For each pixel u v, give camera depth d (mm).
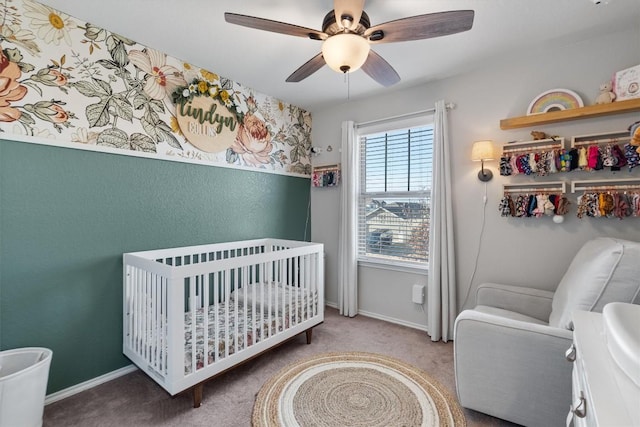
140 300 1999
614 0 1742
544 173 2277
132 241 2236
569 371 1408
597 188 2121
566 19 1929
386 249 3277
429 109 2867
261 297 2232
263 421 1699
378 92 3145
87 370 2029
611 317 910
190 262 2539
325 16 1798
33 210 1803
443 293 2709
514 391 1546
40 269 1837
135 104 2227
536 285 2389
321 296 2789
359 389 1989
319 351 2525
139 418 1731
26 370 1492
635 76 1896
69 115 1921
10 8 1703
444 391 1969
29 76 1771
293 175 3590
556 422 1440
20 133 1745
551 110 2275
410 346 2621
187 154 2562
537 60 2361
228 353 1989
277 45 2258
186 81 2529
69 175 1933
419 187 3051
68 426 1660
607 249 1479
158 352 1806
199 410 1801
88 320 2031
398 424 1674
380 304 3273
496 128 2541
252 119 3102
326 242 3713
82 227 1993
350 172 3314
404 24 1498
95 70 2023
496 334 1593
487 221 2598
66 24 1896
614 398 649
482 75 2602
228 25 2010
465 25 1502
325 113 3695
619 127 2062
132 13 1886
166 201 2436
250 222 3121
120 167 2164
